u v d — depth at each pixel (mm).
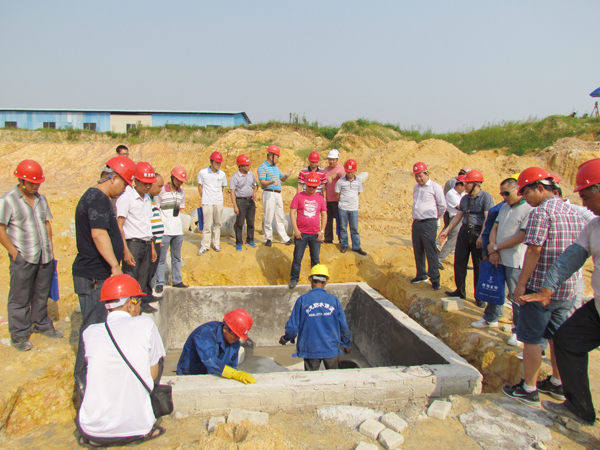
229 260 7762
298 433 3355
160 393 3508
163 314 6324
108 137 28766
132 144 27938
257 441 3062
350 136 21375
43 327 4605
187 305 6688
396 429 3330
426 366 4074
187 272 7578
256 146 21266
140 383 3094
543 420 3443
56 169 25719
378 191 13820
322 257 8031
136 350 3080
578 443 3156
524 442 3180
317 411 3666
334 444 3207
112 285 3283
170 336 6691
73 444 3330
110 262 3809
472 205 5918
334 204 8391
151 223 5688
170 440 3213
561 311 3658
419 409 3674
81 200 3824
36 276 4480
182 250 8016
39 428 3637
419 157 14898
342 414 3600
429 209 6477
